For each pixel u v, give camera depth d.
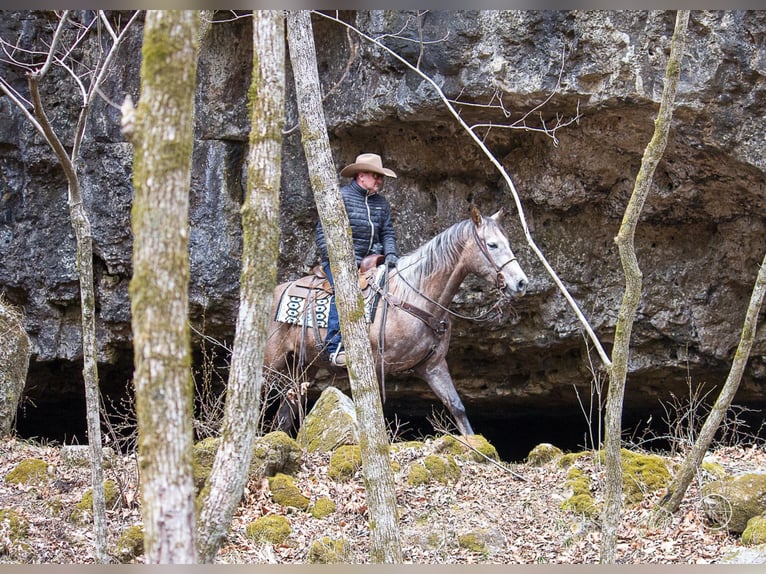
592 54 9.84
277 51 4.79
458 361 13.19
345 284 6.11
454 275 9.22
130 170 12.14
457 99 10.31
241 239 12.22
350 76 11.21
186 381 3.46
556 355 12.88
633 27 9.71
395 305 9.20
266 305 4.64
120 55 12.11
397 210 12.16
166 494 3.38
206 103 12.08
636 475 7.81
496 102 10.35
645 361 12.33
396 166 12.02
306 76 6.15
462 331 12.48
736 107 9.72
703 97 9.64
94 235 12.34
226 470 4.53
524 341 12.41
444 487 7.87
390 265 9.33
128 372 13.81
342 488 7.71
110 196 12.26
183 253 3.48
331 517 7.31
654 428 14.62
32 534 6.73
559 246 11.98
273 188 4.71
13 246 12.78
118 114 12.14
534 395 13.35
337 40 11.34
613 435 6.00
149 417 3.39
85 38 12.16
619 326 6.00
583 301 12.09
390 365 9.21
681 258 11.93
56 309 12.94
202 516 4.47
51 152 12.41
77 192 5.90
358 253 9.48
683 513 7.28
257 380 4.62
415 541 6.99
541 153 11.41
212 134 12.12
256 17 4.80
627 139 10.57
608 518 6.00
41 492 7.41
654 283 11.95
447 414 14.48
